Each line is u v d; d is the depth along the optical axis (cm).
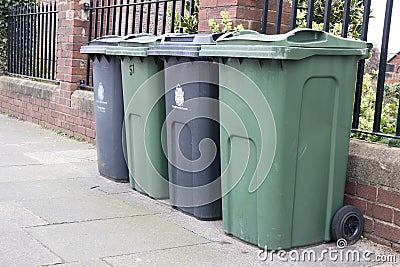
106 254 389
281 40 361
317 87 385
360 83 452
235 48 385
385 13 432
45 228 435
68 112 854
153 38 516
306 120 385
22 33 1035
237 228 420
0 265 361
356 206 432
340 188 415
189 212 480
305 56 366
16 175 599
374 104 490
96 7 799
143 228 446
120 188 561
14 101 1048
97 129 596
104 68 568
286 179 383
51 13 924
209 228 450
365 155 425
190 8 638
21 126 941
